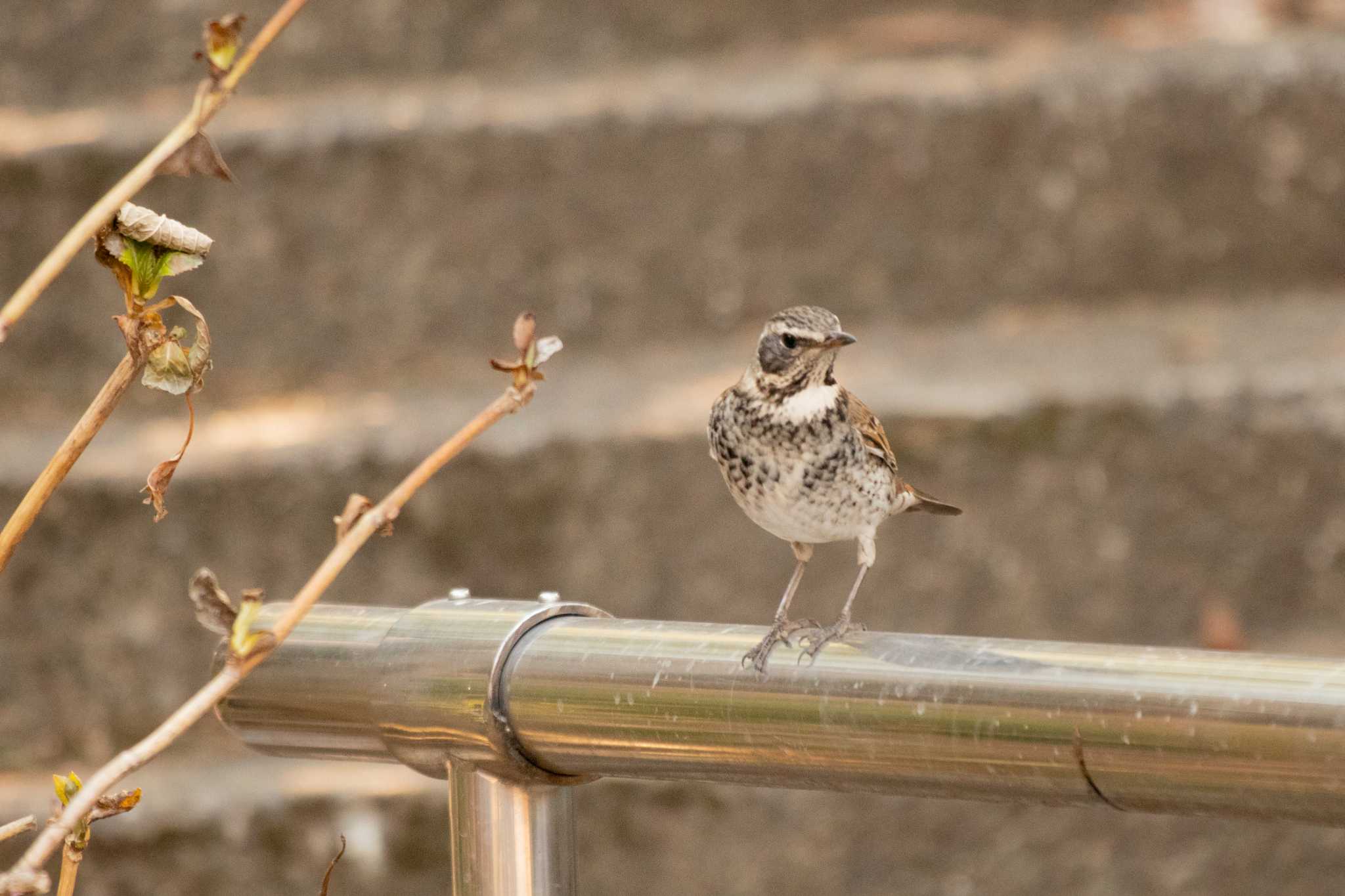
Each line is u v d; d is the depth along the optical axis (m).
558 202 12.72
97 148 12.12
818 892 10.04
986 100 12.91
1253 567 11.17
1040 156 13.00
